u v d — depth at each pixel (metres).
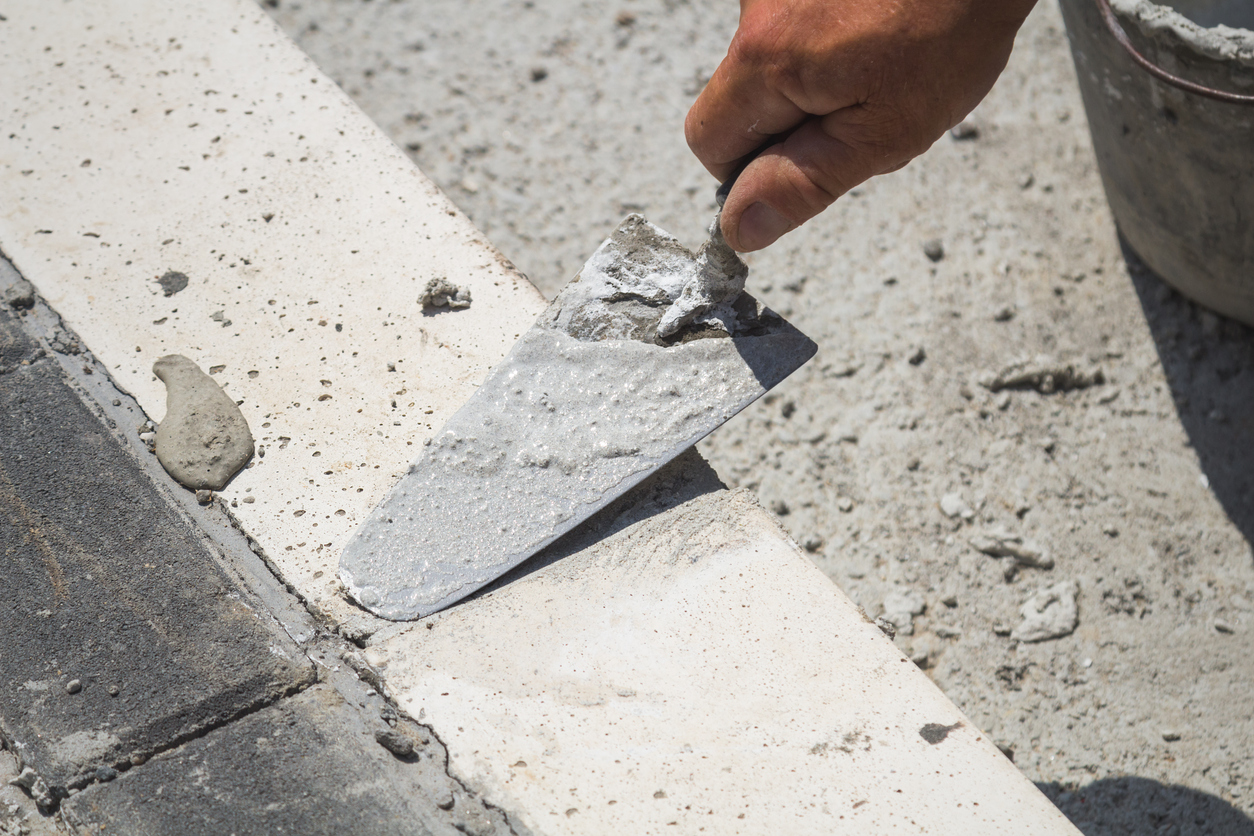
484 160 2.77
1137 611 1.96
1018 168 2.71
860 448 2.23
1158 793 1.73
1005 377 2.29
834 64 1.08
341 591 1.24
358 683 1.17
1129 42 1.81
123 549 1.26
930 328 2.41
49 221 1.62
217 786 1.07
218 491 1.34
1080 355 2.34
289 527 1.30
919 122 1.14
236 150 1.74
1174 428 2.22
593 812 1.06
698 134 1.26
